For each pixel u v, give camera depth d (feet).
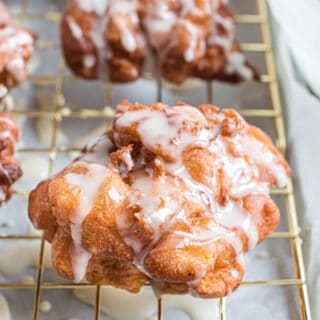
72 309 1.48
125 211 1.35
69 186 1.36
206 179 1.38
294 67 1.69
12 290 1.50
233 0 1.87
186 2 1.65
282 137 1.64
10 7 1.88
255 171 1.43
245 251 1.40
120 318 1.47
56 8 1.88
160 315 1.44
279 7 1.61
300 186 1.57
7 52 1.60
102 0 1.66
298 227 1.54
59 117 1.69
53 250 1.40
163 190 1.36
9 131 1.54
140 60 1.67
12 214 1.58
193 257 1.34
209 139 1.41
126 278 1.41
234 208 1.40
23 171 1.62
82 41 1.65
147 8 1.65
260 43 1.82
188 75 1.70
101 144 1.43
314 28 1.60
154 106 1.44
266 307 1.48
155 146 1.38
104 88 1.74
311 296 1.46
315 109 1.65
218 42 1.68
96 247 1.36
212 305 1.48
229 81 1.73
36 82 1.76
